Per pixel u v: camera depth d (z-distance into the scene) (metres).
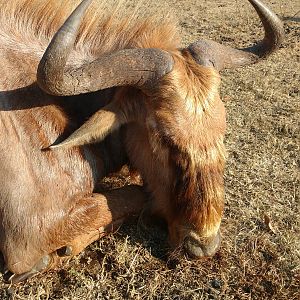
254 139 1.50
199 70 0.88
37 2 1.04
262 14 0.94
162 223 1.08
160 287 0.97
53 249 0.99
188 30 2.58
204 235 0.94
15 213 0.95
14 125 0.95
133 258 1.02
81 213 1.00
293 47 2.29
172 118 0.85
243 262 1.02
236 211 1.18
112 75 0.83
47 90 0.78
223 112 0.89
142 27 1.02
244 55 0.98
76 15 0.73
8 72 0.97
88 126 0.91
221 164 0.90
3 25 1.01
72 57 1.00
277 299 0.95
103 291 0.96
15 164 0.95
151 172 0.98
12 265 0.98
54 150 0.97
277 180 1.30
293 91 1.83
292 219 1.16
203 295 0.95
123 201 1.06
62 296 0.95
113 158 1.08
